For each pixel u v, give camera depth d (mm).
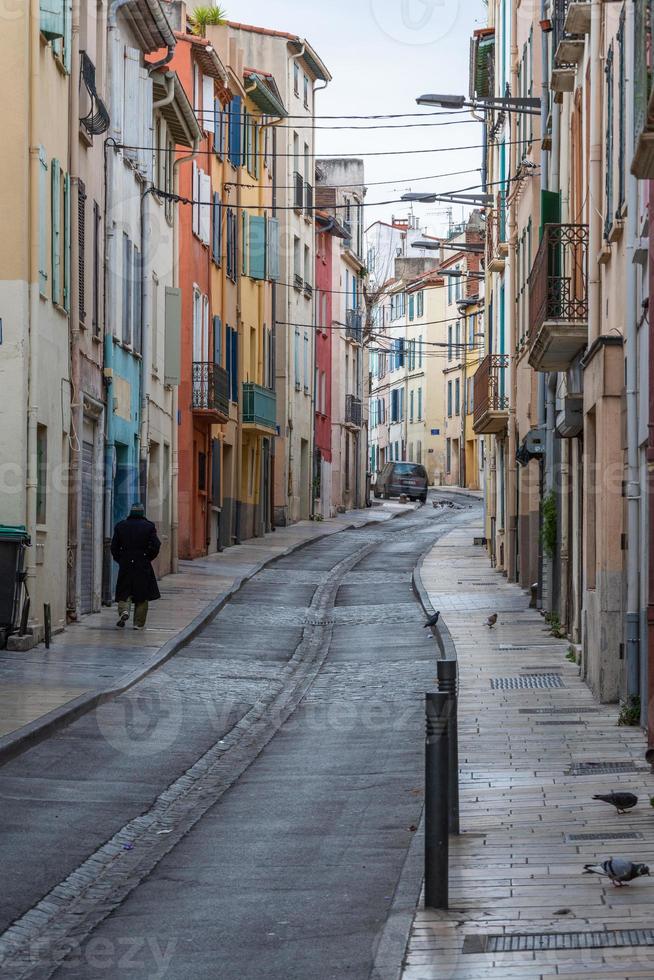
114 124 29266
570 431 22438
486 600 33188
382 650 25422
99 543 28375
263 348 55125
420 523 66500
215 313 46062
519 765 14336
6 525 22000
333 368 73750
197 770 14641
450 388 99625
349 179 82188
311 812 12633
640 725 16375
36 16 22188
